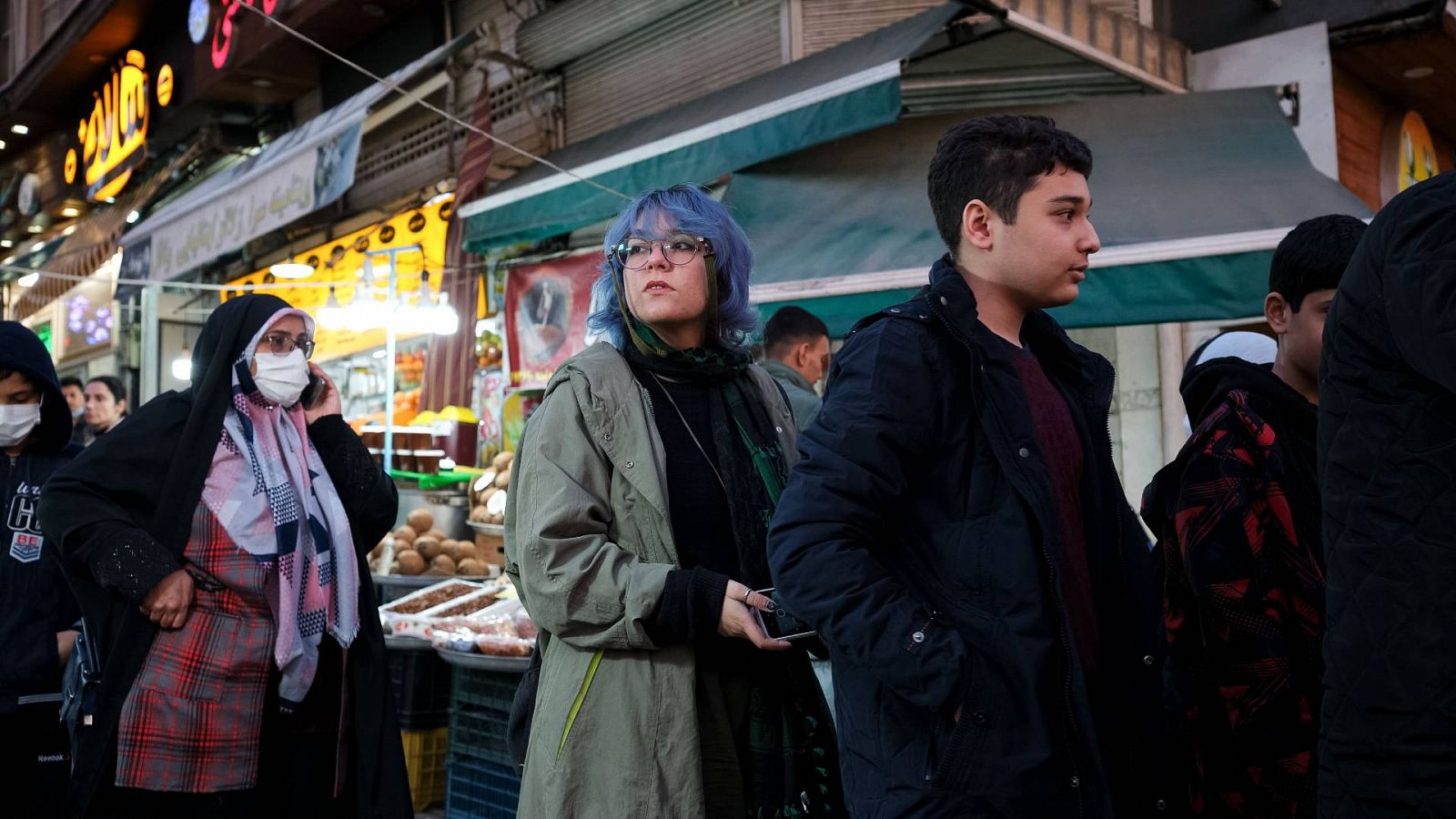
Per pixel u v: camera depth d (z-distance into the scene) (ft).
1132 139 18.99
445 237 30.42
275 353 9.22
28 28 53.57
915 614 5.11
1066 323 15.74
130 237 34.88
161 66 42.34
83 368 49.01
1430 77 23.02
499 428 28.63
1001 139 5.84
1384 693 4.63
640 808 6.31
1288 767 6.08
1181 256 15.20
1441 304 4.39
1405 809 4.53
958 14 18.83
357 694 9.16
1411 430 4.68
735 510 7.09
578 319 26.43
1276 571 6.33
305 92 39.42
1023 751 5.01
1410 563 4.61
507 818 12.47
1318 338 6.98
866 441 5.32
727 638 6.81
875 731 5.41
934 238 17.69
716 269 7.48
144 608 8.21
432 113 32.78
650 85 26.86
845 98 18.83
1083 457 5.99
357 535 9.61
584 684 6.54
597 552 6.55
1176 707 6.76
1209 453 6.52
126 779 8.11
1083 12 19.31
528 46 29.63
